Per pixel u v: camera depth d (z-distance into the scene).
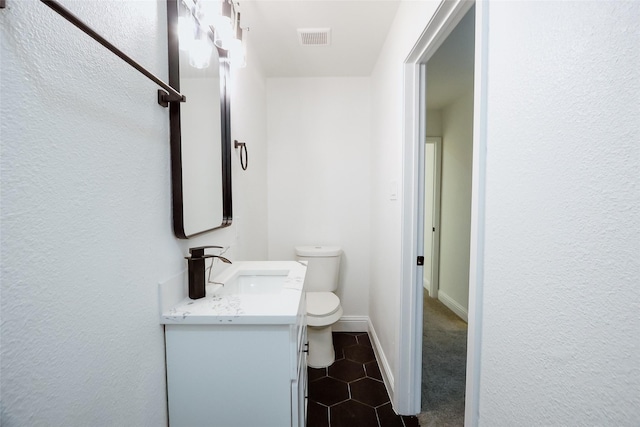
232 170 1.44
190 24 0.91
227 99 1.29
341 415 1.46
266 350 0.80
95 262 0.54
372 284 2.27
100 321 0.56
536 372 0.54
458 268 2.84
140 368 0.69
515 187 0.59
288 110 2.36
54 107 0.45
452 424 1.41
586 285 0.44
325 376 1.80
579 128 0.44
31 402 0.42
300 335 1.05
